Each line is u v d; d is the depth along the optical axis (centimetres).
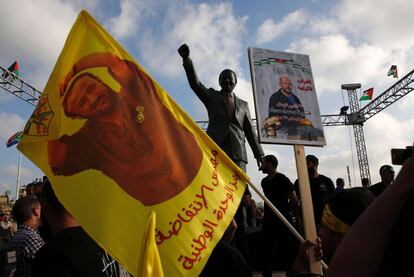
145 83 289
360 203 183
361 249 111
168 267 250
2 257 571
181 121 296
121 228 238
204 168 293
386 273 109
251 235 845
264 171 683
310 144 454
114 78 280
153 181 263
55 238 226
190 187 279
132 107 278
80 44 284
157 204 259
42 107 261
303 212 395
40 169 248
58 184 243
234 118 577
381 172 749
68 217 249
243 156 575
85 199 240
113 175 252
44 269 210
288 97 464
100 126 263
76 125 259
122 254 230
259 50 469
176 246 257
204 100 587
